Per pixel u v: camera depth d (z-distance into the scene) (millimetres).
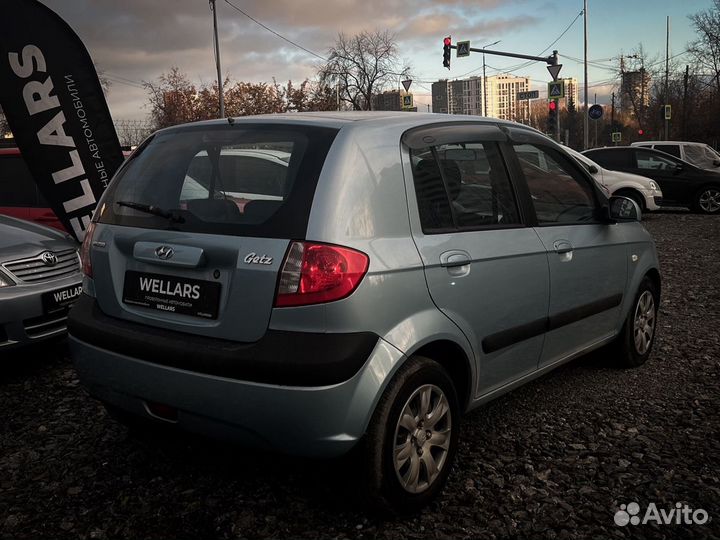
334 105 57031
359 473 2680
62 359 5121
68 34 6410
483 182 3363
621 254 4422
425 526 2799
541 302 3568
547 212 3770
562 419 3914
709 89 50500
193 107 52469
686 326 6027
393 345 2664
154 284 2887
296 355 2479
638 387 4453
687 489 3125
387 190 2816
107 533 2748
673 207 19969
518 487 3123
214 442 2771
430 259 2867
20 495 3057
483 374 3236
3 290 4457
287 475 3213
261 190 2762
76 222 6586
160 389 2748
